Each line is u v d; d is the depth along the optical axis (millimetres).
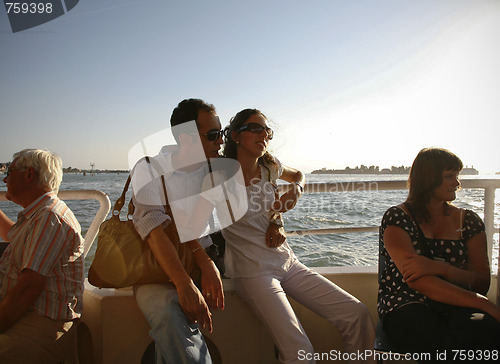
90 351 1890
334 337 2033
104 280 1629
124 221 1691
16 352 1501
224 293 1828
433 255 1734
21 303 1500
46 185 1686
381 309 1711
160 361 1520
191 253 1722
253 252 1818
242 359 1869
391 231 1744
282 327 1646
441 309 1656
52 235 1576
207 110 1823
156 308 1496
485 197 2096
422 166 1749
